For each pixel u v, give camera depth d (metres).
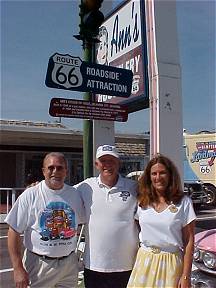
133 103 8.27
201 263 4.54
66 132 20.77
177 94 7.61
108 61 9.33
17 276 3.72
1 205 18.95
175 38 7.70
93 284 3.99
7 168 23.45
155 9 7.55
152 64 7.57
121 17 8.74
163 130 7.38
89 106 7.36
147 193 3.84
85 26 6.81
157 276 3.70
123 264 3.96
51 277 3.81
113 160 4.00
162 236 3.72
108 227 3.93
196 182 21.75
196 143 23.41
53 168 3.84
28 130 19.77
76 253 4.09
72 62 6.96
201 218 17.86
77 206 3.97
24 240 3.89
